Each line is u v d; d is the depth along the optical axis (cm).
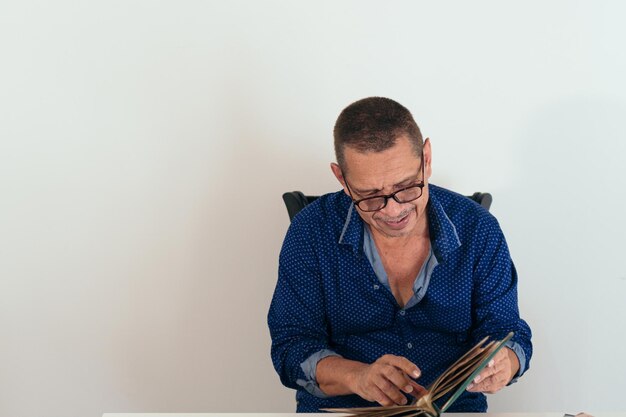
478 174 205
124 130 207
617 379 215
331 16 199
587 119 200
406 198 142
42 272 215
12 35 202
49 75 204
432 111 203
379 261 160
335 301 164
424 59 200
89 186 210
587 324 212
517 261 210
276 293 170
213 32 201
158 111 206
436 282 160
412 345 164
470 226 161
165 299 217
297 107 204
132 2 201
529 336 160
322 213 166
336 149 145
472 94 201
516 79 199
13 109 206
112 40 203
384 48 200
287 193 179
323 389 151
